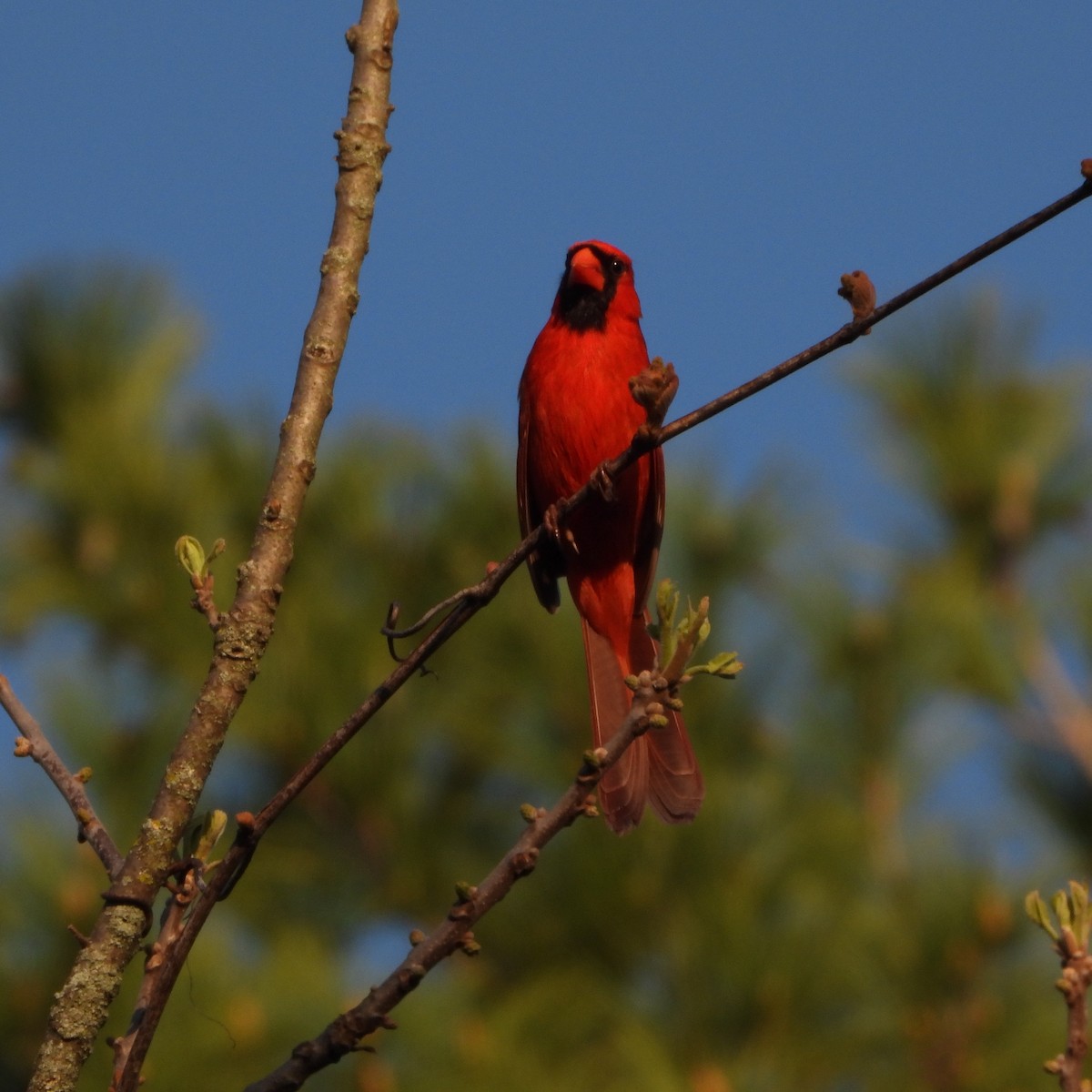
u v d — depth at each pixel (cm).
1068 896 469
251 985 897
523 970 998
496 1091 881
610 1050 926
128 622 1097
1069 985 442
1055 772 1060
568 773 1054
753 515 1119
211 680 488
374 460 1177
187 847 464
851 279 526
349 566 1136
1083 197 496
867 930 932
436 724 1096
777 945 917
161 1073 834
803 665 1052
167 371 1198
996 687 1059
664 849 948
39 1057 447
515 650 1098
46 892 923
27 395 1180
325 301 529
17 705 498
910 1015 922
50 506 1139
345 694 1080
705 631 471
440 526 1146
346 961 1058
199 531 1117
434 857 1088
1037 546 1162
